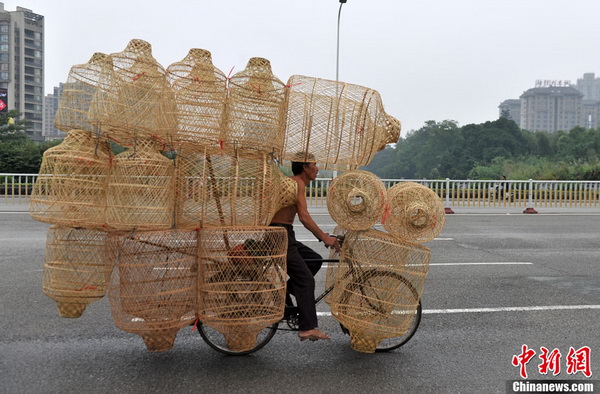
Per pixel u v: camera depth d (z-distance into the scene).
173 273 3.94
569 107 173.38
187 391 3.70
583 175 32.97
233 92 3.91
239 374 4.01
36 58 110.38
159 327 3.90
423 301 6.16
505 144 82.44
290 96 4.37
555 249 9.89
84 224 3.85
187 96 3.84
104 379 3.88
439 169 87.81
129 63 3.84
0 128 41.84
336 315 4.34
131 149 3.94
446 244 10.41
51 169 3.87
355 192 4.09
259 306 4.01
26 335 4.77
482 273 7.71
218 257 4.01
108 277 4.07
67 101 3.93
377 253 4.26
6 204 15.94
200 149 3.92
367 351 4.39
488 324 5.33
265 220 4.01
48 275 4.18
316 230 4.29
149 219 3.75
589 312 5.76
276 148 4.05
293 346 4.64
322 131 4.38
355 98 4.43
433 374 4.09
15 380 3.83
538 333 5.07
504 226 13.39
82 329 4.96
